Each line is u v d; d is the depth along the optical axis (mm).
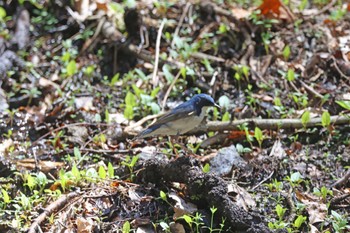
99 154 11586
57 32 15156
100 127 12312
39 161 11367
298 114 12227
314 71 13172
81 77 13805
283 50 13719
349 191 10344
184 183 9820
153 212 9773
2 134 12406
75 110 12805
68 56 14109
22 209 9977
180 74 13375
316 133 11781
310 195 10266
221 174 10766
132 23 14297
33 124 12586
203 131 12047
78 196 10055
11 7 15711
